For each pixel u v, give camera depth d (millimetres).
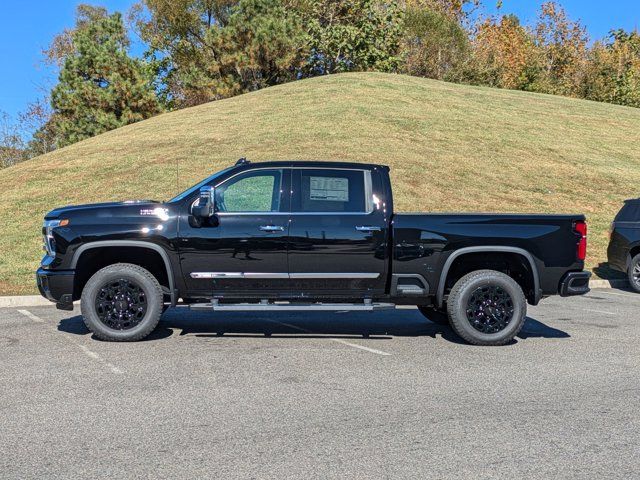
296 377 6066
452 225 7492
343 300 7781
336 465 4027
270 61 46781
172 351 7094
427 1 59406
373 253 7484
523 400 5418
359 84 32156
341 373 6223
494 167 22203
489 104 31797
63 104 46000
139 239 7445
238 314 9609
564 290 7598
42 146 48844
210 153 21672
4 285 12219
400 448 4316
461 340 7844
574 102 37562
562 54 61094
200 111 30172
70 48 57656
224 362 6613
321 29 48375
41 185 20078
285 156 20875
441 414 5031
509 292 7496
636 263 12609
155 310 7516
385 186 7648
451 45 52906
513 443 4426
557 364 6664
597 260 15680
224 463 4051
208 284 7547
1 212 17672
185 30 55156
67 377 6027
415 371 6324
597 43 62125
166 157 21641
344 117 25703
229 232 7449
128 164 21312
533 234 7535
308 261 7473
